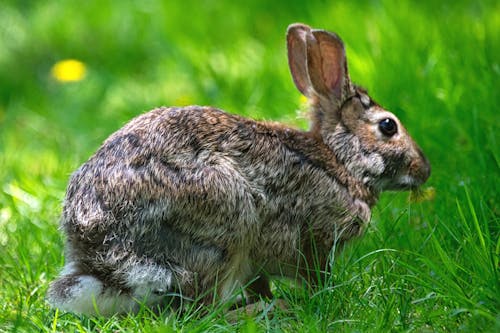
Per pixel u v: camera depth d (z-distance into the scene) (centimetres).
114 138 1027
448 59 1459
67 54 2000
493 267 974
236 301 1101
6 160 1478
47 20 2072
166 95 1653
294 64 1191
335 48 1129
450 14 1698
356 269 1066
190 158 1013
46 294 1018
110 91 1759
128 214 986
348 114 1123
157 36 1950
